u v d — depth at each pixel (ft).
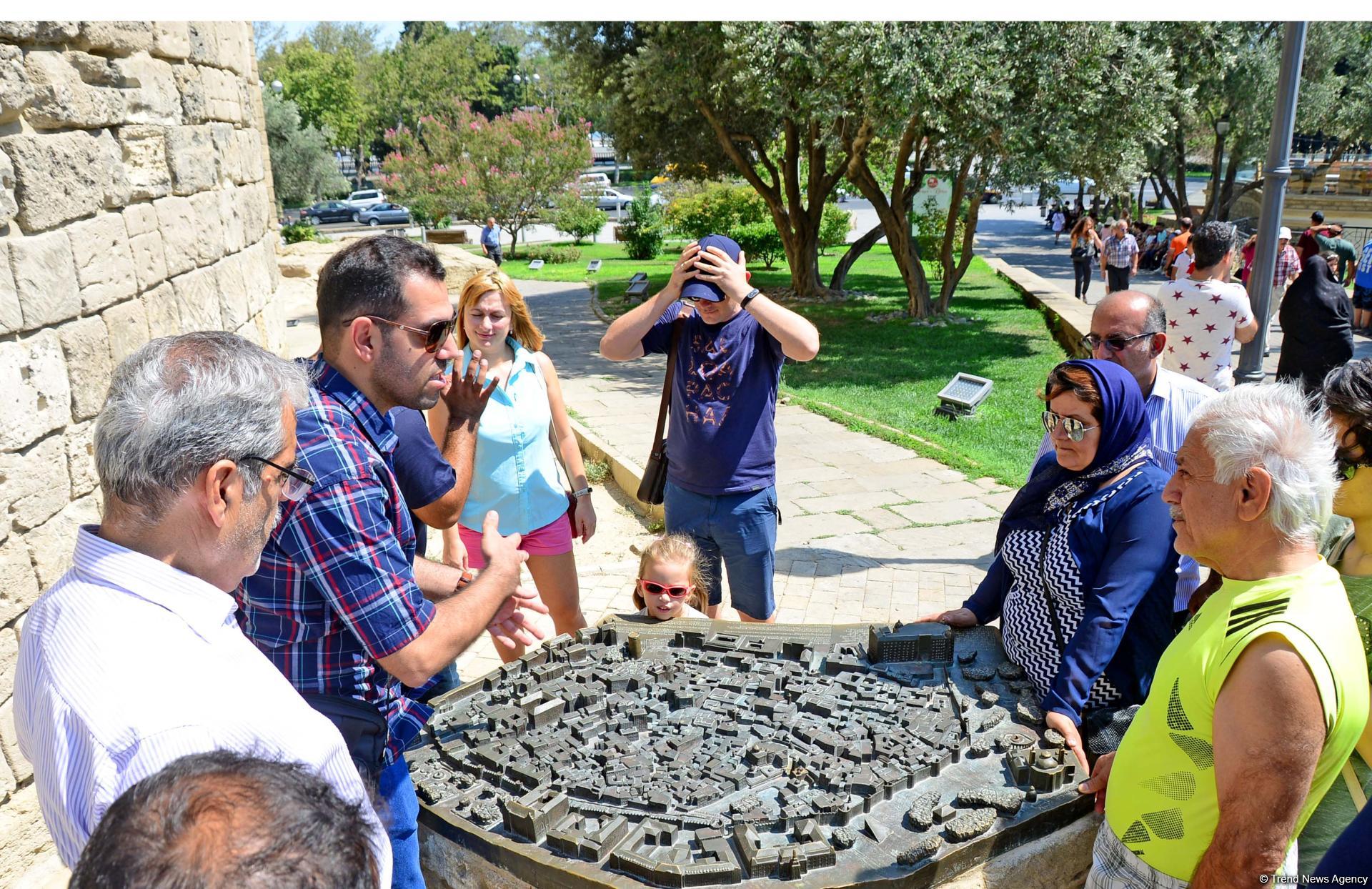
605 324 50.96
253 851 2.51
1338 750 5.06
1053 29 36.63
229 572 4.56
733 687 8.02
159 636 4.03
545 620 15.83
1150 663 7.95
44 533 10.11
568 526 12.74
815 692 7.86
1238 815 4.97
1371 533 6.65
